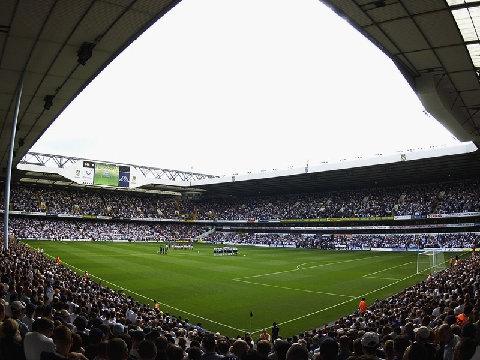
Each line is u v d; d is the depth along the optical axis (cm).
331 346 520
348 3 1642
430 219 6812
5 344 524
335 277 3794
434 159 5769
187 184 8962
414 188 7750
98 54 2008
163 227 9688
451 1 1595
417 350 491
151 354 531
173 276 3756
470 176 7100
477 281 2195
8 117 3166
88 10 1578
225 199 10825
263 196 10156
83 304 1605
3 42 1859
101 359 558
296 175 7300
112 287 3172
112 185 7975
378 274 3991
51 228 8031
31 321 872
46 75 2289
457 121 2898
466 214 6294
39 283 1816
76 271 3947
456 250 5928
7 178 2622
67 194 9138
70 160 8188
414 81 2403
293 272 4125
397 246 6606
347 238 7494
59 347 515
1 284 1267
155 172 9381
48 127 3509
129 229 9012
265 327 2122
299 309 2503
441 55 2083
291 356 476
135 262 4766
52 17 1628
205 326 2139
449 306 1491
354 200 8244
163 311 2433
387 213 7231
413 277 3788
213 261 5066
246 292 3030
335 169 6625
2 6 1526
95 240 8181
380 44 1989
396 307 2020
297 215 8538
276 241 8056
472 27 1791
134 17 1648
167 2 1534
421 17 1725
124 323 1455
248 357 588
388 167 6438
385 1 1611
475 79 2372
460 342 518
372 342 563
